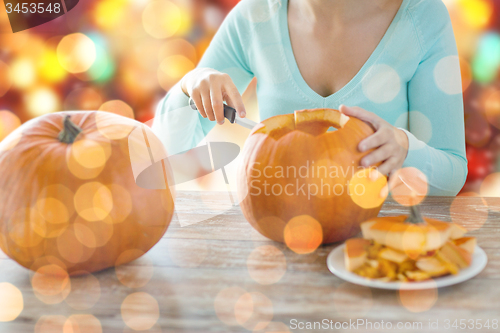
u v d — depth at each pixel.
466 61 3.21
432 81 2.00
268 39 2.12
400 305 1.01
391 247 1.05
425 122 2.01
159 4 3.68
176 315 1.03
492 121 3.21
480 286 1.04
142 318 1.02
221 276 1.12
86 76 3.94
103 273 1.15
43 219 1.09
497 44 3.12
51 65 3.87
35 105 3.97
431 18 1.97
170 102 1.93
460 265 1.05
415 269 1.05
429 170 1.62
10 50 3.75
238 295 1.06
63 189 1.09
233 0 3.66
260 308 1.03
